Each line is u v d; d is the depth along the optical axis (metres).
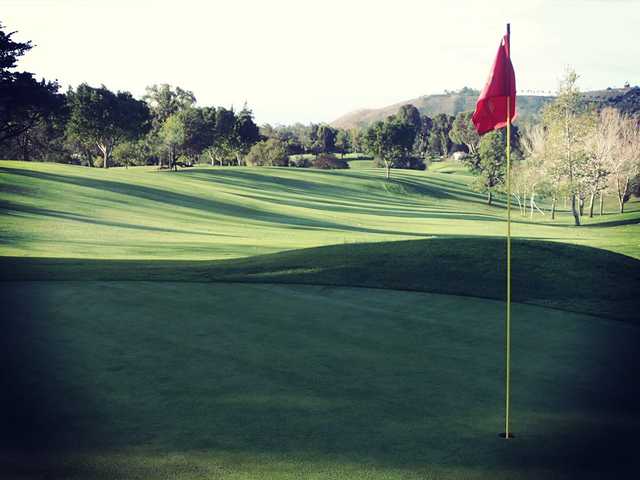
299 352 9.37
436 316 11.80
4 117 64.75
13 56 60.31
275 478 5.44
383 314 11.90
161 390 7.66
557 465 5.76
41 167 57.81
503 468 5.68
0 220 33.62
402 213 72.06
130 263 19.38
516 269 15.55
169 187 59.69
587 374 8.46
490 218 72.94
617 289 13.94
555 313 12.11
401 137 116.06
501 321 11.46
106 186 52.44
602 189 66.06
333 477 5.46
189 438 6.26
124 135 101.62
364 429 6.52
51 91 67.06
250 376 8.21
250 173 95.25
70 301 12.65
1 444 6.11
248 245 31.91
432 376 8.33
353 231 47.47
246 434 6.36
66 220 36.66
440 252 17.30
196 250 28.48
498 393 7.69
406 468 5.65
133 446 6.07
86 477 5.46
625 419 6.88
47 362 8.73
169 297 13.16
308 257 17.88
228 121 127.62
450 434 6.43
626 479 5.48
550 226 60.03
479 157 103.69
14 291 13.57
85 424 6.60
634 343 10.05
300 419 6.79
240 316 11.60
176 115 113.62
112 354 9.13
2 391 7.57
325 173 109.56
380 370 8.53
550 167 63.84
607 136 64.31
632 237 42.44
